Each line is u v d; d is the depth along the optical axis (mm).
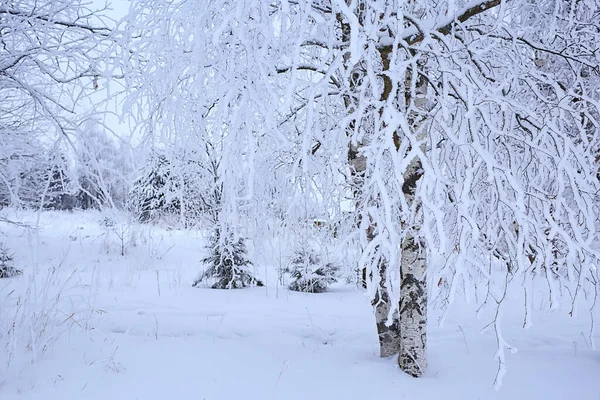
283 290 9781
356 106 3342
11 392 3373
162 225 12938
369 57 2742
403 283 4105
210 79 3400
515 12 4512
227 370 4055
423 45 2986
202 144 3770
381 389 3707
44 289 4809
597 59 3650
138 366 4020
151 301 7266
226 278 9773
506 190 3338
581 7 4387
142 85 3473
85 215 19453
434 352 4684
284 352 4695
